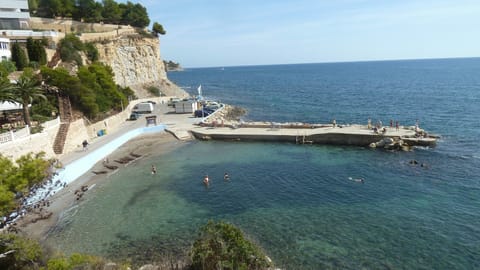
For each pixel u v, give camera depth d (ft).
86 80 175.63
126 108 214.28
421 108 263.70
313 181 108.78
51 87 152.87
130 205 91.09
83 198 95.71
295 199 94.43
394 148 146.41
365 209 87.25
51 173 77.30
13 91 109.09
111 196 97.30
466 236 72.79
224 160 134.10
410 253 66.49
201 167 125.18
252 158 136.46
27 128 106.42
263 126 185.68
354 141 156.04
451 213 84.12
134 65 323.16
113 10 342.23
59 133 129.29
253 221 81.10
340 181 108.37
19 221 76.07
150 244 70.79
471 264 62.80
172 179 112.06
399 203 90.63
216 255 50.75
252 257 53.06
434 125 198.08
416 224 78.54
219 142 166.09
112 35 305.12
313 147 153.89
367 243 70.28
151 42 353.72
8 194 50.03
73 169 111.65
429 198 93.71
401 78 611.88
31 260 48.78
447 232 74.64
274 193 99.14
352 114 248.52
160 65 370.12
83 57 236.84
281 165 126.41
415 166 122.42
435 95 342.23
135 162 132.26
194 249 55.01
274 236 73.56
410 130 162.81
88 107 160.97
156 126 182.50
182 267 56.13
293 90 453.99
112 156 139.23
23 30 205.67
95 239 72.79
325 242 70.85
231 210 87.66
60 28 276.41
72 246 69.82
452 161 127.65
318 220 81.20
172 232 76.02
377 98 337.11
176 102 231.71
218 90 481.46
